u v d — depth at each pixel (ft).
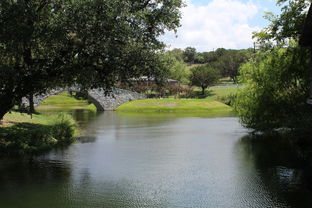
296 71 81.76
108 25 59.52
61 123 93.97
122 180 50.31
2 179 50.75
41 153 71.36
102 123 139.23
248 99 95.35
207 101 234.17
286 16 81.25
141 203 40.52
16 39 56.29
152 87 273.75
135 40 65.41
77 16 58.44
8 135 71.92
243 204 39.91
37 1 62.39
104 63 67.21
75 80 72.79
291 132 68.33
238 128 117.19
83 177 52.03
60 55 65.26
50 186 47.24
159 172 55.16
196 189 45.85
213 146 80.02
